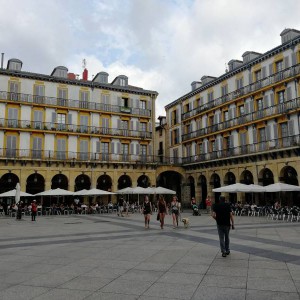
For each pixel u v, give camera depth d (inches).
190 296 255.6
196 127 1927.9
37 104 1660.9
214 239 570.6
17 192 1198.3
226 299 248.1
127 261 389.1
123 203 1540.4
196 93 1941.4
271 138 1389.0
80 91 1795.0
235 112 1615.4
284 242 521.0
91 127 1784.0
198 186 1866.4
